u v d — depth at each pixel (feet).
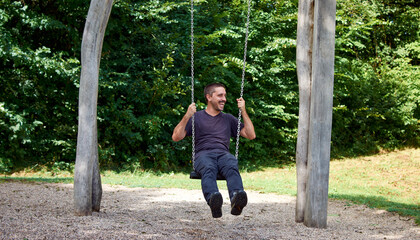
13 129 34.78
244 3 49.90
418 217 20.13
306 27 16.55
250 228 15.97
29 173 36.27
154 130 40.19
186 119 14.58
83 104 16.28
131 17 42.91
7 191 21.79
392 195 34.60
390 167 49.16
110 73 38.19
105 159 40.37
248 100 50.14
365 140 58.03
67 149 39.19
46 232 12.48
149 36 43.24
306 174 16.71
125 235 12.79
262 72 50.83
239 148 49.93
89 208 16.20
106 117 39.68
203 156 13.94
